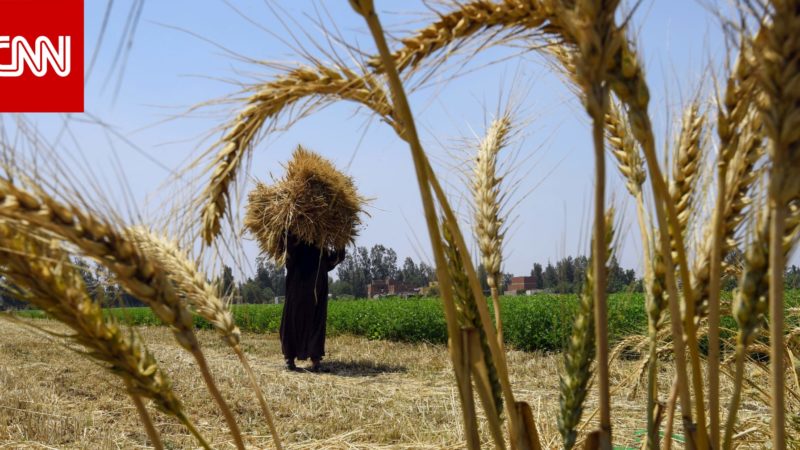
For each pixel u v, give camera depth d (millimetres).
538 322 15297
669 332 3025
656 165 1487
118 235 1638
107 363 1813
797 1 1274
